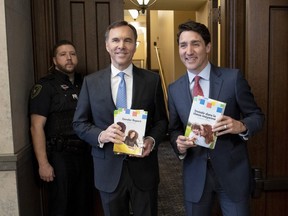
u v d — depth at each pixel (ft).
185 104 4.81
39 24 6.92
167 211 9.41
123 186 5.02
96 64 7.29
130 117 4.71
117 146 4.72
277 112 6.57
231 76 4.66
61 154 6.35
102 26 7.26
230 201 4.72
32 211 6.53
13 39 5.73
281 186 6.68
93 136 4.93
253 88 6.44
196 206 4.84
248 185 4.76
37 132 6.21
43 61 6.99
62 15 7.14
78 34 7.22
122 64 4.92
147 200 5.08
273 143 6.64
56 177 6.36
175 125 5.16
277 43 6.44
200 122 4.45
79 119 5.15
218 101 4.43
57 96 6.37
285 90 6.55
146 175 5.08
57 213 6.40
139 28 27.76
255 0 6.31
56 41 7.11
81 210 6.74
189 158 4.90
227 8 6.97
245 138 4.58
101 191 5.09
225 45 7.09
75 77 6.86
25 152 6.08
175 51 19.15
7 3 5.46
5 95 5.46
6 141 5.55
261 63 6.42
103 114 4.99
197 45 4.53
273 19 6.39
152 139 4.99
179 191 10.96
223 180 4.66
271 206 6.77
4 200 5.60
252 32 6.36
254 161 6.64
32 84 6.90
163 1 15.61
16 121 5.78
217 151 4.65
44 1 6.89
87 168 6.75
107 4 7.25
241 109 4.72
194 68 4.62
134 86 5.05
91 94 5.08
